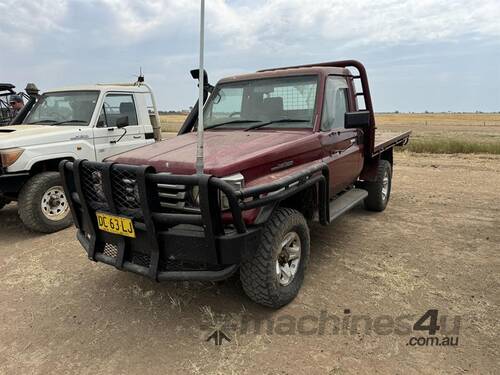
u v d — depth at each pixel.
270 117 4.47
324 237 5.28
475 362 2.74
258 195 2.99
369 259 4.52
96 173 3.33
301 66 5.22
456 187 8.41
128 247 3.25
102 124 6.64
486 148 14.62
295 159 3.74
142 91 7.50
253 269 3.19
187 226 3.07
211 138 4.02
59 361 2.86
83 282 4.12
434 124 68.75
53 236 5.62
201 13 2.96
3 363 2.85
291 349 2.92
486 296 3.64
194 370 2.72
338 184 4.68
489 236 5.25
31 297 3.82
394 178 9.57
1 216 6.77
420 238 5.20
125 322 3.34
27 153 5.48
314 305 3.52
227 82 4.90
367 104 5.43
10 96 8.94
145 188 2.91
